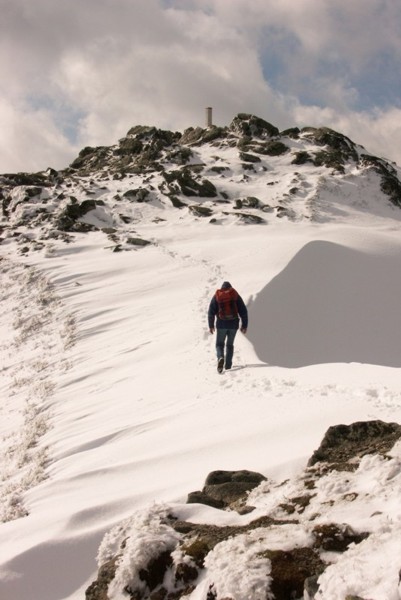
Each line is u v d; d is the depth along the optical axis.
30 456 10.47
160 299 23.55
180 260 29.39
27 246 35.81
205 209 41.34
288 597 3.50
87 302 24.86
